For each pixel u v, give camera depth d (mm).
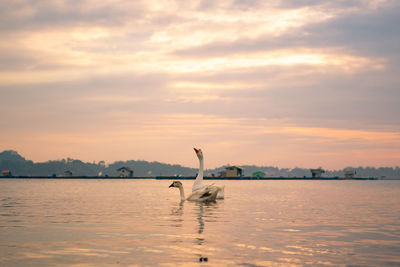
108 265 10062
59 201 33156
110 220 19250
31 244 12828
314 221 20109
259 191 64000
